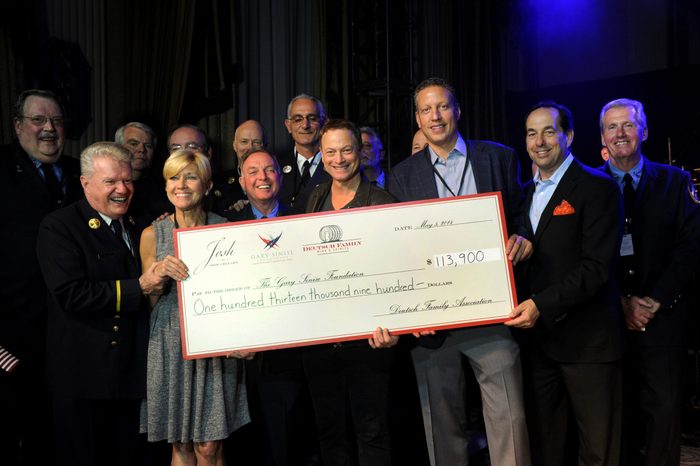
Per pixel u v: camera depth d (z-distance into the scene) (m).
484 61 6.60
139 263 2.41
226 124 4.66
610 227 2.27
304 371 2.52
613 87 6.52
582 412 2.36
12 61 3.67
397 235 2.29
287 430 2.67
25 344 2.52
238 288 2.26
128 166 2.36
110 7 4.36
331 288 2.28
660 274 2.59
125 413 2.42
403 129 5.78
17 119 2.63
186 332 2.24
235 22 4.68
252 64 5.00
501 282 2.28
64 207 2.41
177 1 4.41
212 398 2.27
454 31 6.44
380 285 2.28
